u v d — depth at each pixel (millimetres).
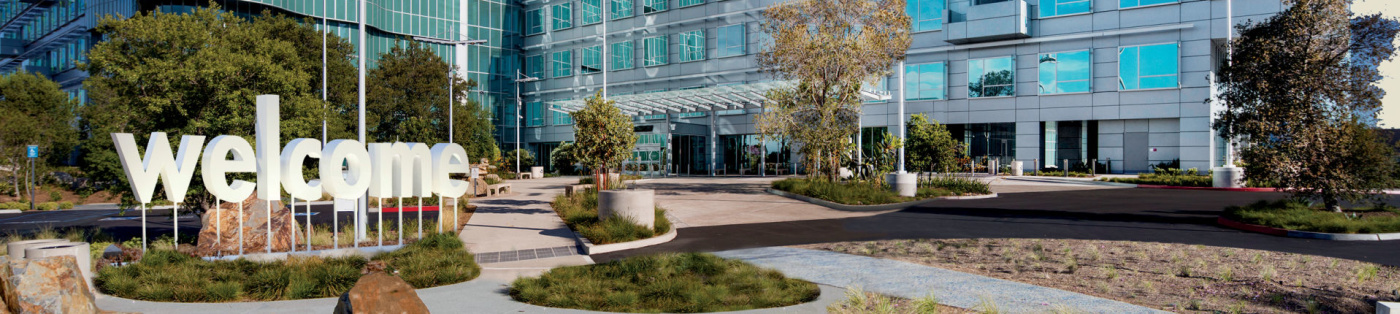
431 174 12984
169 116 14383
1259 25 17750
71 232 15602
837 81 26812
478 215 19172
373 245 12820
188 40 14625
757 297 8070
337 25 52656
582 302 8000
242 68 14422
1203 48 37281
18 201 30125
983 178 37312
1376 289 8422
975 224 16312
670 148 48094
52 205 27766
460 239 12977
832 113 26422
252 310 7762
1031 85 41844
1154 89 38625
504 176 45438
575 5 59938
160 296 8367
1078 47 40625
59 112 33688
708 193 27438
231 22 18797
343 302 4902
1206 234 14172
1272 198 23906
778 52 26688
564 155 56125
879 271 9852
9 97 32656
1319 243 12758
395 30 57094
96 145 13945
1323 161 16062
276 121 11414
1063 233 14469
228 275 9312
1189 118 37656
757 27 48875
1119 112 39531
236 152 11414
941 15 44375
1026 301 7785
